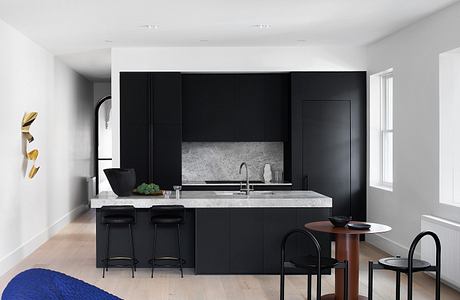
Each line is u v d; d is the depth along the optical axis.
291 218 6.97
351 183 9.31
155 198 7.02
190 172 9.98
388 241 8.30
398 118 7.93
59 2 6.21
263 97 9.52
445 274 6.17
